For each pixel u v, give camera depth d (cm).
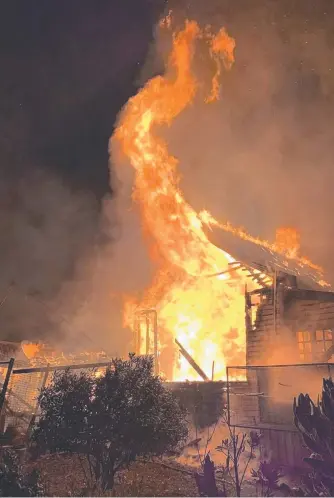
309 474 536
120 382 710
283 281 1304
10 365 998
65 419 693
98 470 713
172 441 719
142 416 685
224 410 1307
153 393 715
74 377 752
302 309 1234
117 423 677
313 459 487
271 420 1091
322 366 1087
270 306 1315
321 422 493
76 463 916
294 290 1259
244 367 1013
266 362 1275
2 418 1042
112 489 689
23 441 1014
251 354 1323
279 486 614
